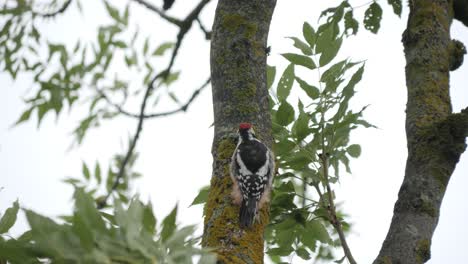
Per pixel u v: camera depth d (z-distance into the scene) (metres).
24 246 5.95
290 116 11.17
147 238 5.80
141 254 5.74
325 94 11.16
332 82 11.16
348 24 12.57
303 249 11.80
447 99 10.30
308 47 11.45
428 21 10.96
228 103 10.31
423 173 9.41
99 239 5.73
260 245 9.26
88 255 5.54
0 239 6.17
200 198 11.05
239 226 9.26
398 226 9.09
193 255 5.83
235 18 10.67
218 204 9.61
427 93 10.24
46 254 5.88
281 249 11.76
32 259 6.00
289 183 11.35
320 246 12.55
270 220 11.48
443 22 11.06
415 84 10.47
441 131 9.61
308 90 11.34
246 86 10.32
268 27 10.86
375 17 12.84
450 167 9.52
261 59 10.56
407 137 9.98
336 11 12.24
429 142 9.62
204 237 9.31
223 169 9.96
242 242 9.06
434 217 9.13
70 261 5.63
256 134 10.18
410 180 9.42
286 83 11.71
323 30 11.62
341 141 11.28
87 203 5.86
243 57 10.44
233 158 10.12
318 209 11.34
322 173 11.21
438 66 10.59
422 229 8.98
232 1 10.83
